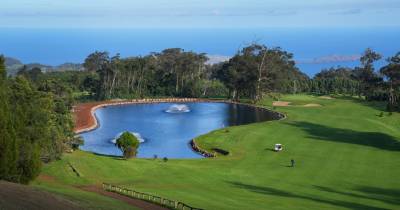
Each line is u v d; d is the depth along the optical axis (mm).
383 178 67125
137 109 163125
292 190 58781
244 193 55469
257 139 100188
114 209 38625
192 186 58625
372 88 183250
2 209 30062
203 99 191000
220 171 69500
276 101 181875
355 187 61531
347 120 126875
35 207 32281
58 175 60156
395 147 92062
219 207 45906
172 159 79625
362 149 89625
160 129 121250
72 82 195250
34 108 59219
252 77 186875
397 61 162750
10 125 46812
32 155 50188
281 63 199875
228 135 105125
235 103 180500
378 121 129125
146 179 62031
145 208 43125
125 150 75250
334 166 75000
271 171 70875
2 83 53156
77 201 38156
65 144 73312
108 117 142750
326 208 49344
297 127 114875
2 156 45812
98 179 60281
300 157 82250
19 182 49000
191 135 112750
